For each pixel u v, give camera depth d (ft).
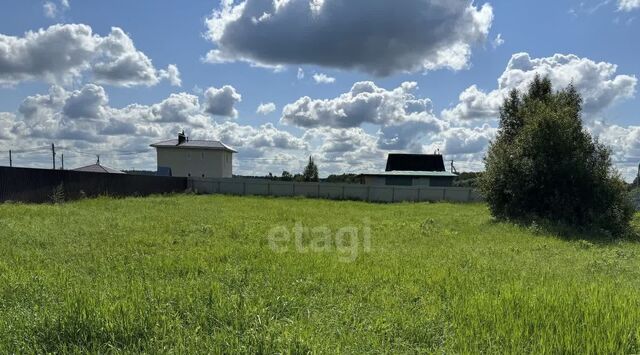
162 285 14.12
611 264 22.57
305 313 12.01
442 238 33.32
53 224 32.32
